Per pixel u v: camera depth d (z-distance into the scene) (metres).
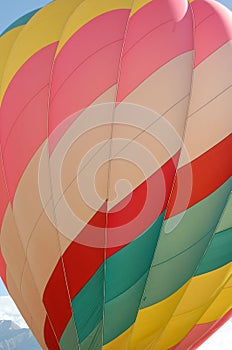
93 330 9.03
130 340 9.03
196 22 9.66
